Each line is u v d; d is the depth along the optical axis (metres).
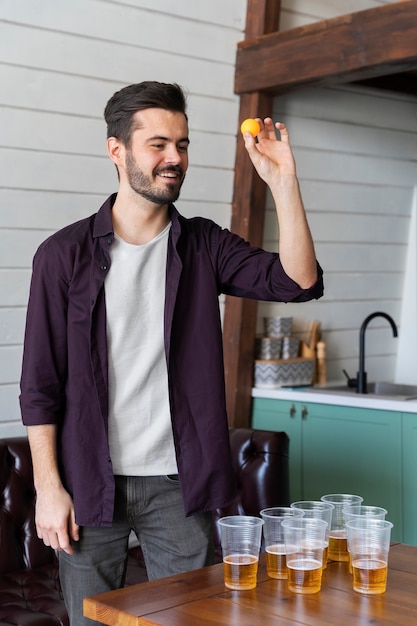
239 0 4.19
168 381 2.21
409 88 4.89
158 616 1.69
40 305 2.20
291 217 2.09
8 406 3.61
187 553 2.25
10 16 3.49
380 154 4.88
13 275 3.59
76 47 3.68
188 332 2.27
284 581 1.91
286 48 4.00
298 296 2.19
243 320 4.30
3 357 3.58
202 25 4.08
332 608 1.73
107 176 3.82
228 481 2.27
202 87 4.12
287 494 3.51
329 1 4.55
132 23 3.84
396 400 3.94
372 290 4.98
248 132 2.09
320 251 4.70
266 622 1.65
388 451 3.96
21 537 3.30
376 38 3.65
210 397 2.26
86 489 2.17
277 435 3.48
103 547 2.23
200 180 4.16
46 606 2.93
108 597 1.81
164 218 2.28
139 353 2.21
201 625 1.64
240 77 4.20
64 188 3.70
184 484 2.21
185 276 2.28
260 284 2.26
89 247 2.22
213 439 2.25
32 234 3.63
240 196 4.26
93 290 2.19
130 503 2.22
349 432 4.11
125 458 2.20
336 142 4.67
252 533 1.85
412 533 3.89
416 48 3.51
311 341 4.62
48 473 2.19
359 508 2.00
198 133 4.13
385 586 1.84
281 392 4.31
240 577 1.84
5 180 3.54
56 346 2.21
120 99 2.21
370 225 4.91
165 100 2.17
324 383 4.67
